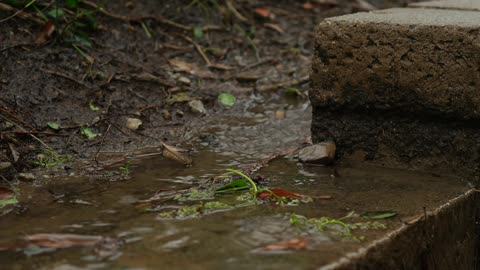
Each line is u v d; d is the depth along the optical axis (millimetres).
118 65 4609
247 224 2529
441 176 3240
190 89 4621
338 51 3398
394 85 3287
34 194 2979
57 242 2367
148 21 5227
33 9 4684
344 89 3430
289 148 3781
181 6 5613
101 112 4055
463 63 3104
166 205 2799
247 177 3018
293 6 6414
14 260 2227
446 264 2885
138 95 4359
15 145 3523
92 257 2236
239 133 4086
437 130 3254
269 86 4844
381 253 2389
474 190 3105
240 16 5789
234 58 5262
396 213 2688
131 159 3561
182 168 3418
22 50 4348
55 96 4066
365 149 3457
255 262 2180
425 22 3207
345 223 2561
